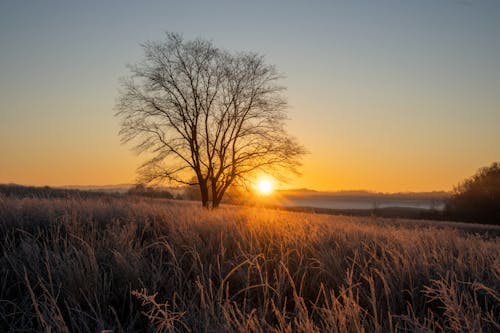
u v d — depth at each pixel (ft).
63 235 17.51
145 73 98.43
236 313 10.40
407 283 12.82
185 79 98.27
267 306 10.68
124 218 21.91
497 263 13.57
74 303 10.63
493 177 202.80
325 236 19.04
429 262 15.11
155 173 96.78
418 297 11.94
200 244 16.03
